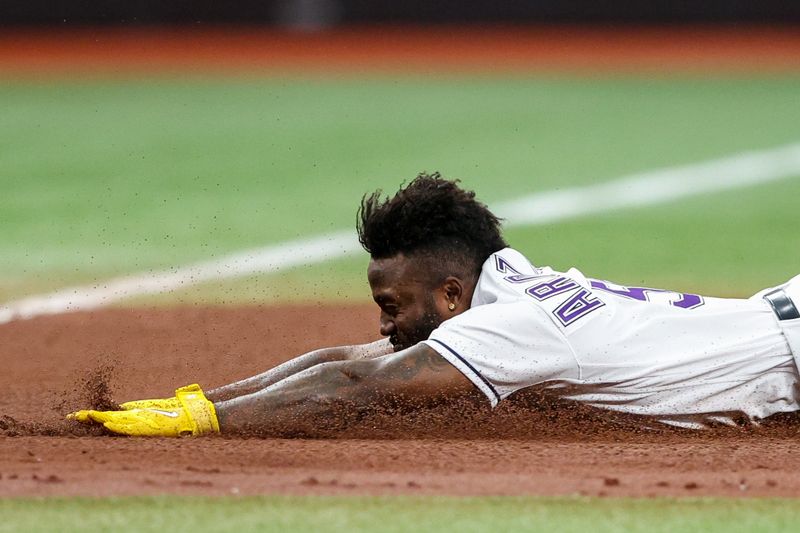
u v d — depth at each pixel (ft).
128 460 45.88
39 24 305.53
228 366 73.61
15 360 75.82
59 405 63.16
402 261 52.60
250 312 91.56
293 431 50.78
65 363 75.05
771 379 52.95
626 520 38.50
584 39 316.81
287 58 287.28
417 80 256.93
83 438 50.42
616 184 159.53
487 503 40.04
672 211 142.00
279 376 57.11
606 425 52.70
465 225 52.80
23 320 89.15
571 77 262.67
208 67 271.49
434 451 48.57
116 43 303.07
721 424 53.31
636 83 254.68
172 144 180.65
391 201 52.49
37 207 138.10
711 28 315.37
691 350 52.16
